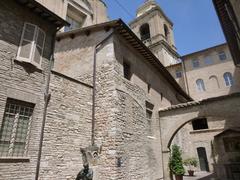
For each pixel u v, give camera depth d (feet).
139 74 42.93
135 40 39.47
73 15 59.21
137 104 38.83
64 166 26.63
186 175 63.10
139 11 133.28
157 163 42.06
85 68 37.11
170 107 47.29
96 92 34.14
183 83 102.99
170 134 45.88
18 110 24.02
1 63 23.12
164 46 110.01
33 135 24.43
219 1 37.88
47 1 49.62
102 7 70.33
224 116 41.16
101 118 32.04
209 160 76.54
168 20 125.08
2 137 22.16
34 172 23.36
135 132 35.68
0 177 20.48
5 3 25.39
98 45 37.24
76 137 29.27
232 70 93.45
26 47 26.05
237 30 38.27
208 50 100.94
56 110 27.73
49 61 28.63
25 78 25.02
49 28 29.96
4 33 24.34
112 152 29.19
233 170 56.18
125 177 29.78
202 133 80.89
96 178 28.09
